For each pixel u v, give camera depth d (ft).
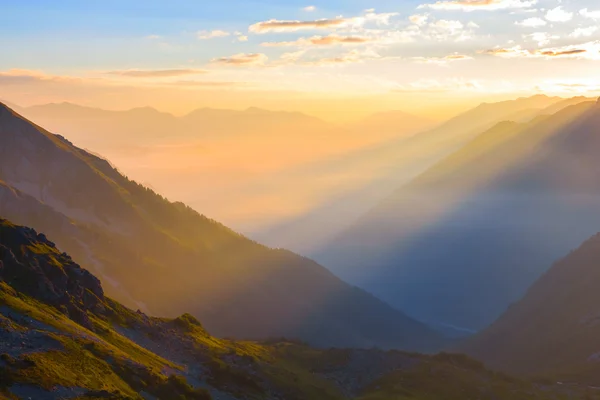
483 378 389.80
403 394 340.59
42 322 222.48
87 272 307.17
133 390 213.05
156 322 338.13
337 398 331.36
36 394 174.81
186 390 233.14
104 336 261.85
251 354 358.02
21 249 269.85
